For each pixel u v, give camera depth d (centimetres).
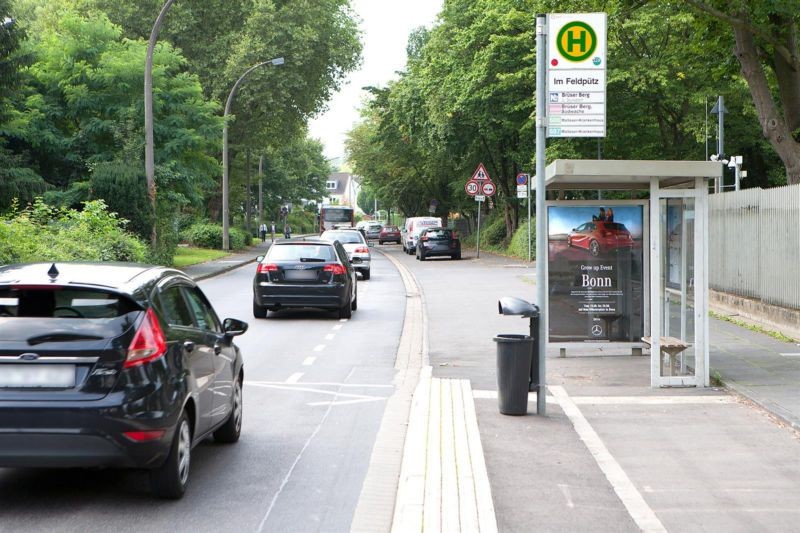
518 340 902
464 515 571
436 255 4400
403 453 757
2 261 1786
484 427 853
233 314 1978
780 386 1034
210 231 5212
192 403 639
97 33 3459
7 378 568
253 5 4850
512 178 4938
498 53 3509
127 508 599
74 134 3403
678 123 3284
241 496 630
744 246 1825
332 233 3241
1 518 575
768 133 1744
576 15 906
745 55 1750
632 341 1312
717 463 723
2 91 2972
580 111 909
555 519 578
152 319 600
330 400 1007
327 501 620
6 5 2938
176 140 3322
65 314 590
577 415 912
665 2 1825
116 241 2483
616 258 1308
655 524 569
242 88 4769
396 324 1812
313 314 2008
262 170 8600
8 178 3006
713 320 1727
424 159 6153
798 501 620
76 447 561
